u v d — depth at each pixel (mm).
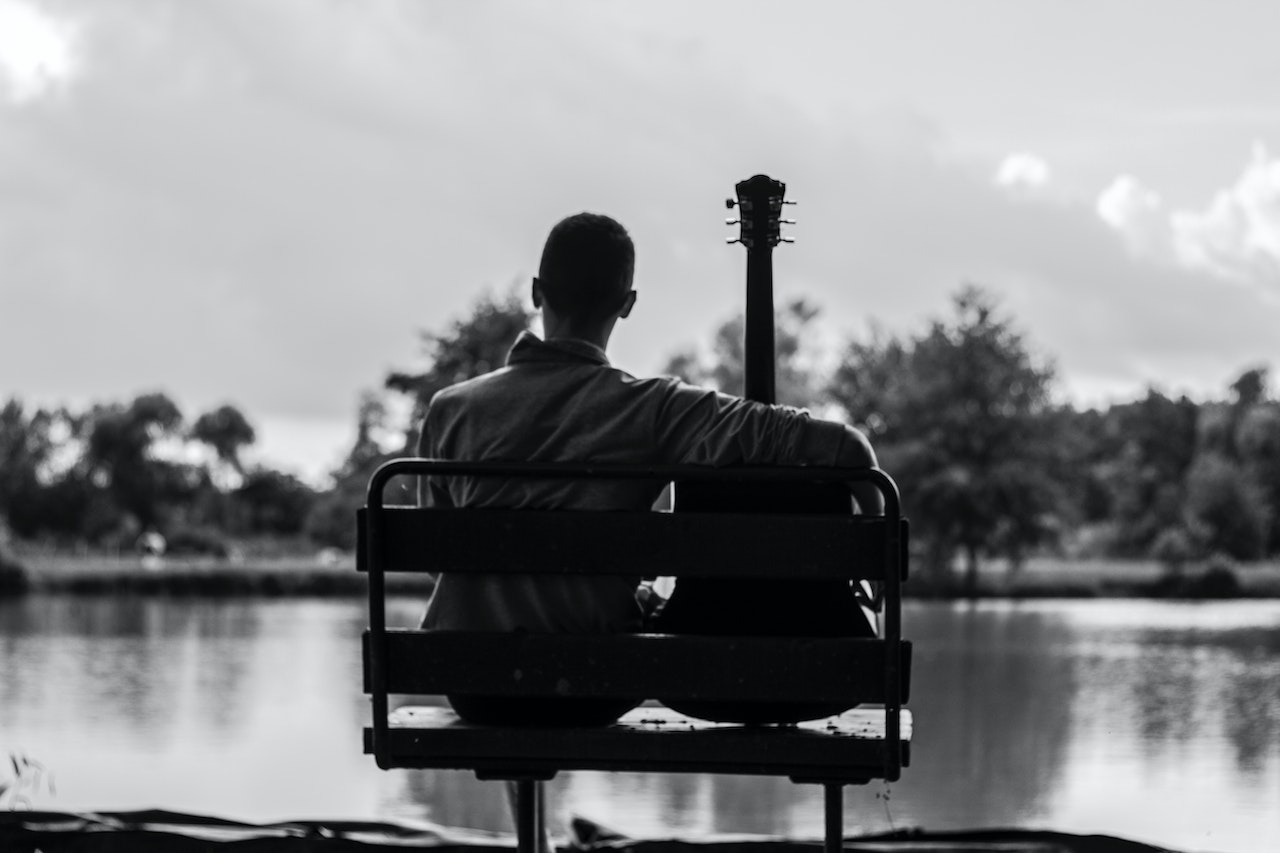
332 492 108750
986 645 29672
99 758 12406
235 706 16953
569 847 6402
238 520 127625
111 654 26469
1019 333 75000
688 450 3793
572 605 3781
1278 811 9766
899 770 3602
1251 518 80188
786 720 3799
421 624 3885
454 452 3904
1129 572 69625
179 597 63125
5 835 6363
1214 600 59875
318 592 64812
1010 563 71688
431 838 6664
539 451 3822
